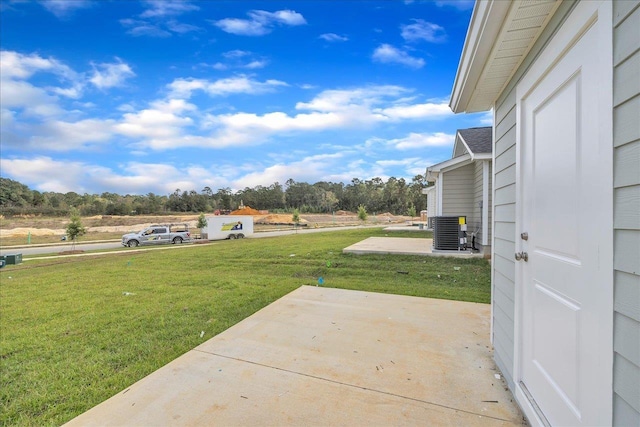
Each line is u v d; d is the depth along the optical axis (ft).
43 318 12.65
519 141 6.49
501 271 7.63
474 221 29.63
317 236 54.03
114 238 83.10
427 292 15.23
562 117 4.78
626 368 3.30
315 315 11.57
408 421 5.68
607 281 3.62
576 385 4.33
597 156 3.85
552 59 5.06
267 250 34.50
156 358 8.70
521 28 5.38
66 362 8.61
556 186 4.96
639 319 3.10
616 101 3.46
